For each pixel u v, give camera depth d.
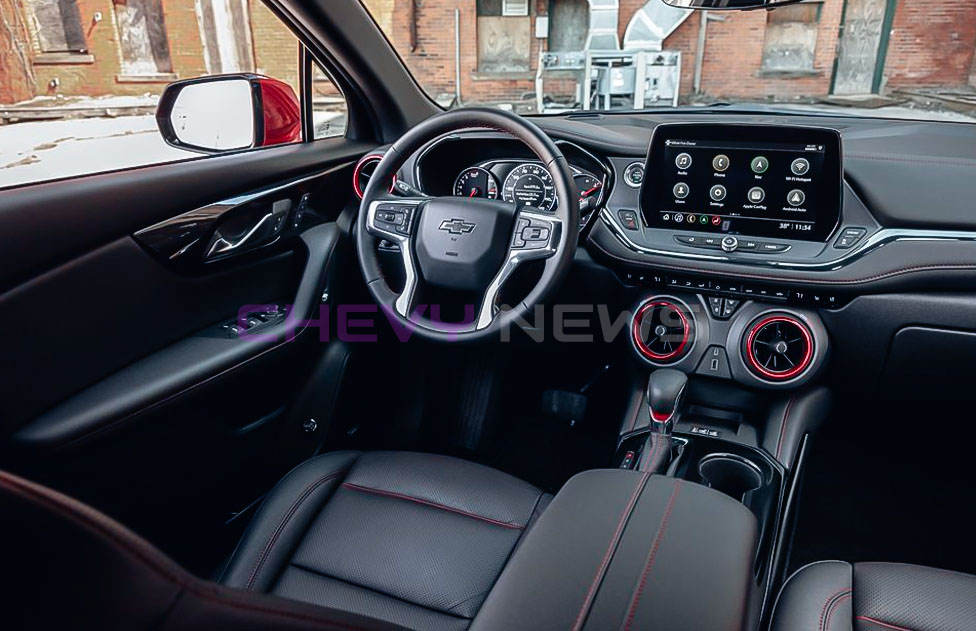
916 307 1.43
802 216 1.48
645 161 1.60
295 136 1.77
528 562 0.60
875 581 0.80
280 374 1.48
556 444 1.98
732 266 1.53
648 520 0.64
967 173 1.38
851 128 1.81
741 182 1.51
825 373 1.59
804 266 1.48
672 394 1.37
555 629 0.51
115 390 1.14
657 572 0.56
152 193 1.23
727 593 0.54
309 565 0.94
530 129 1.20
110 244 1.16
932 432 1.69
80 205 1.11
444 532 0.97
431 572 0.91
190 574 0.39
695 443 1.51
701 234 1.58
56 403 1.08
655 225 1.62
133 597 0.35
